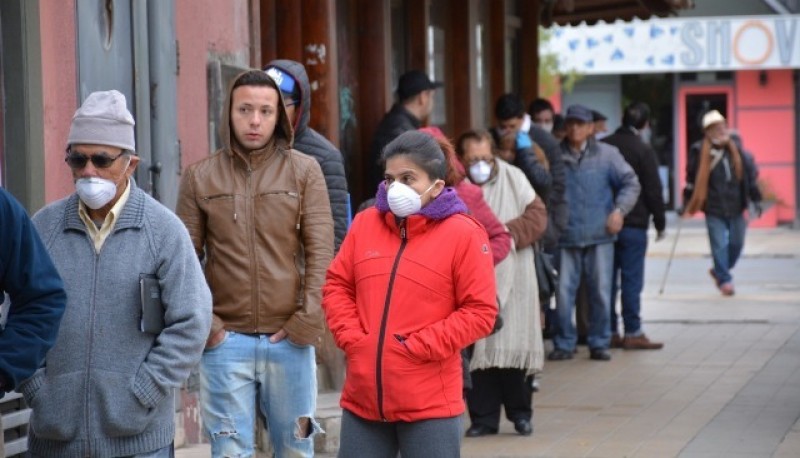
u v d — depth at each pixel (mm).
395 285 12750
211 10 19797
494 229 19188
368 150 25875
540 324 20125
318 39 23125
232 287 14211
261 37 22859
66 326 11297
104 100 11312
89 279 11375
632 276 30312
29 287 10281
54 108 15344
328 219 14508
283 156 14477
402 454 12883
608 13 41906
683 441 20281
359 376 12734
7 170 14648
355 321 12945
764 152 72750
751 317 35719
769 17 69812
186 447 18000
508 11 36250
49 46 15227
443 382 12758
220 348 14211
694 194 40625
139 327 11438
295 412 14445
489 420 20875
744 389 24891
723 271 40906
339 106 24906
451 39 31156
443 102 30734
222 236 14250
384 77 25859
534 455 19469
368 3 25844
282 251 14305
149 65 17641
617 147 30203
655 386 25375
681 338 32031
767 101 72812
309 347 14477
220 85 19828
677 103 74062
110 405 11312
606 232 28656
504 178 20359
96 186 11148
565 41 71438
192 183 14383
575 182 28625
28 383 11312
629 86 75062
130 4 17250
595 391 24938
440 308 12758
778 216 72188
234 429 14336
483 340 19719
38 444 11625
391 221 12922
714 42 70125
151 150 17688
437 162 12820
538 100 31203
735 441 20219
